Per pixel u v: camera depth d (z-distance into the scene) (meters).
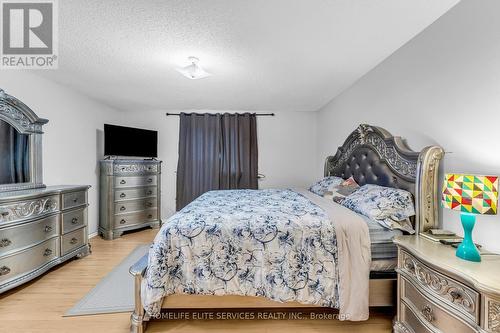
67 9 1.60
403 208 1.80
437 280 1.20
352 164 2.92
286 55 2.27
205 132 4.43
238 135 4.47
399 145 2.08
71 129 3.32
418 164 1.75
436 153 1.68
